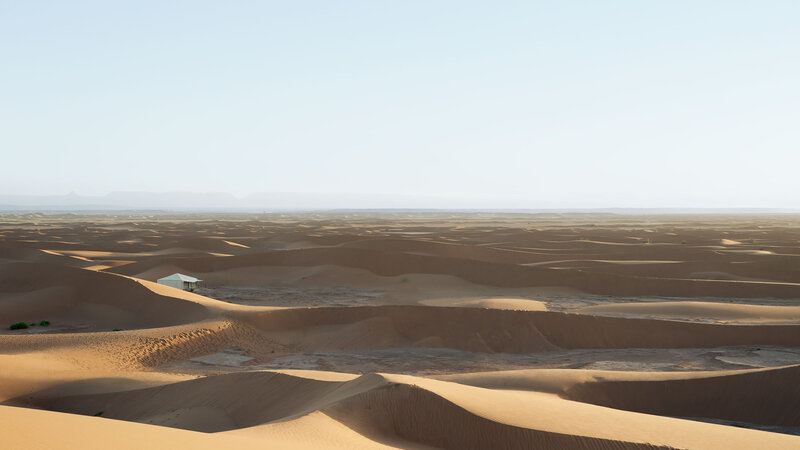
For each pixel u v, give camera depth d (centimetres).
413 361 3728
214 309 4403
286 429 1584
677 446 1725
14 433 1009
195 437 1322
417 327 4294
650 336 4175
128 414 2505
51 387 2802
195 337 3816
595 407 2203
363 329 4250
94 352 3416
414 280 6856
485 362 3722
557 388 2672
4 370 2872
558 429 1822
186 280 6125
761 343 4100
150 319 4584
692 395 2711
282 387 2425
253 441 1388
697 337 4150
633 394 2717
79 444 1044
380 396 1931
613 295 6212
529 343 4112
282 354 3878
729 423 2552
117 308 4862
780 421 2550
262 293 6288
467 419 1870
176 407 2456
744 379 2730
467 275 6906
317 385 2345
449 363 3691
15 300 4922
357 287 6656
